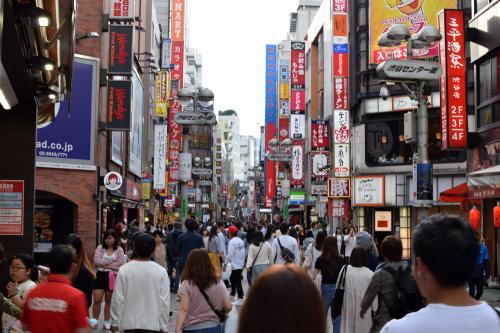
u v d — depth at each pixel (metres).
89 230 24.52
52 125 23.97
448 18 20.22
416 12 33.91
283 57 60.06
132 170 34.50
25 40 9.49
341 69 37.03
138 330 7.36
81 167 24.45
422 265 2.98
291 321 2.32
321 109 51.09
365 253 8.46
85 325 5.38
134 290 7.43
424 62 16.36
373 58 34.75
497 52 19.55
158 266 7.61
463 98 20.22
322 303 2.43
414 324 2.84
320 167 42.47
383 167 35.72
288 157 46.88
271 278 2.38
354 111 38.66
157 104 40.97
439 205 33.69
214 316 6.91
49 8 8.71
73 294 5.37
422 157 16.70
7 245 11.94
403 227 35.22
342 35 37.09
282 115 59.78
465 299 2.93
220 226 21.16
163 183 40.28
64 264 5.45
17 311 6.55
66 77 11.79
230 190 165.12
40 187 23.62
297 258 14.34
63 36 10.06
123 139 32.44
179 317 6.85
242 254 16.91
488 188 17.25
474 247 2.93
